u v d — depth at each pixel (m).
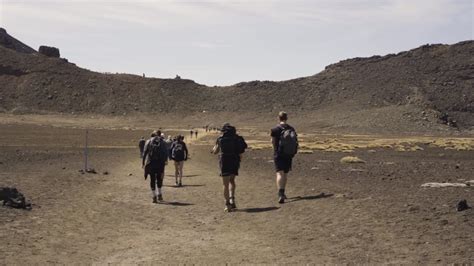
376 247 8.41
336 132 166.50
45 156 37.91
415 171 24.64
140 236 10.24
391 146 64.06
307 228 10.21
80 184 19.27
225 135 13.09
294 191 15.70
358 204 12.03
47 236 9.97
